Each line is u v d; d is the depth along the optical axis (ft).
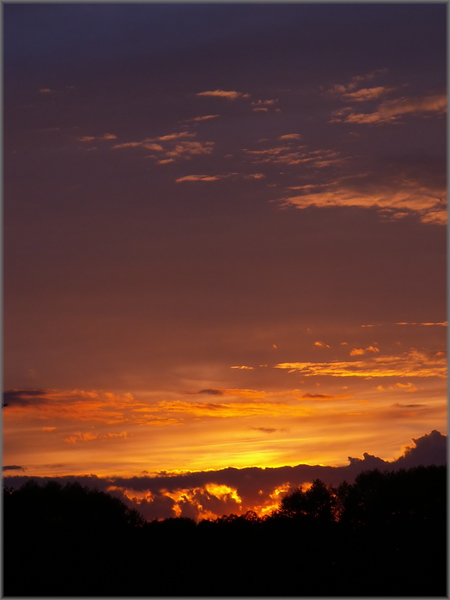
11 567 197.88
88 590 196.44
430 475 231.30
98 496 228.84
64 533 212.43
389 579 203.62
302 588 198.70
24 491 220.84
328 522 229.86
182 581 200.85
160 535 223.10
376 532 220.43
